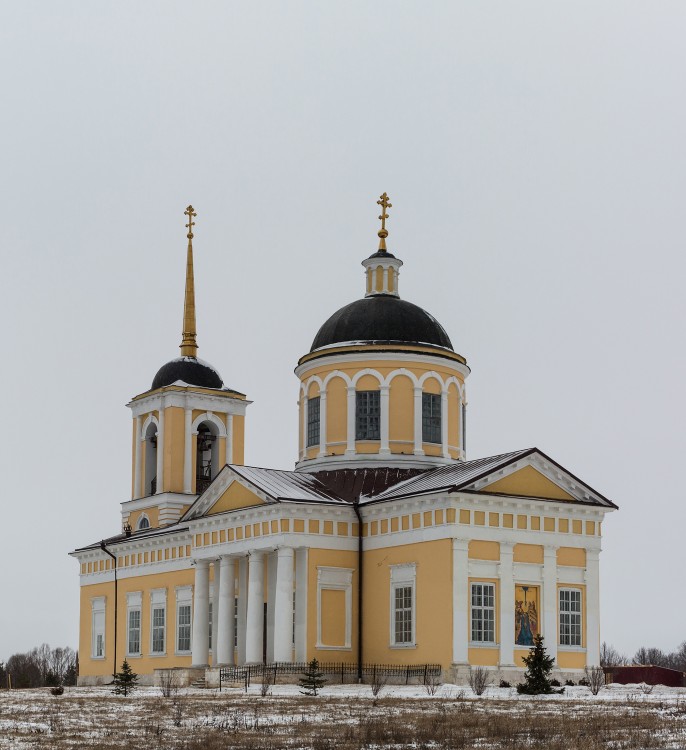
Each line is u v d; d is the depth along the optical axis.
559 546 68.12
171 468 92.94
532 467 68.38
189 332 99.25
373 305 80.44
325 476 76.88
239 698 56.00
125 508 96.38
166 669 76.31
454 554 64.69
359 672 70.00
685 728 38.19
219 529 75.44
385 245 83.62
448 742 34.81
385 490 72.50
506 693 57.72
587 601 68.69
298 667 68.38
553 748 32.81
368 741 35.31
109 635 91.75
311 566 70.19
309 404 80.50
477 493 65.62
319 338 81.31
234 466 75.44
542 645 64.44
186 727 40.56
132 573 89.81
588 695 56.31
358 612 71.00
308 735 37.19
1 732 38.88
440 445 78.31
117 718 44.62
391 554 69.25
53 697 60.62
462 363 80.50
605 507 69.44
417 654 66.38
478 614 65.19
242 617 75.31
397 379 77.88
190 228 101.88
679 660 143.12
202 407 95.00
